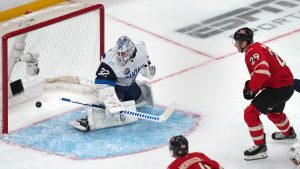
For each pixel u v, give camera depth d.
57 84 24.03
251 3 32.00
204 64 26.12
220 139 20.88
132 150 20.38
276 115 19.98
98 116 21.45
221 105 22.97
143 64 22.06
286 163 19.53
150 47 27.75
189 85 24.45
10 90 22.80
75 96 23.69
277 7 31.56
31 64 22.36
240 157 19.89
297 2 32.09
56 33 26.64
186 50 27.42
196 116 22.30
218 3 31.98
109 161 19.83
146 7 31.64
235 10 31.28
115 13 31.03
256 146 19.59
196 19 30.39
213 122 21.89
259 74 18.44
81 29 26.58
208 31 29.19
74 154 20.25
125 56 21.22
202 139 20.91
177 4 31.94
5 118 21.27
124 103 21.45
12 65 22.48
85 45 25.86
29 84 23.30
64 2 32.53
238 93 23.75
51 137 21.17
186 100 23.33
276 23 29.83
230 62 26.27
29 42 26.34
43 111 22.70
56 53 25.69
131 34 29.00
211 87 24.27
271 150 20.16
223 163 19.61
